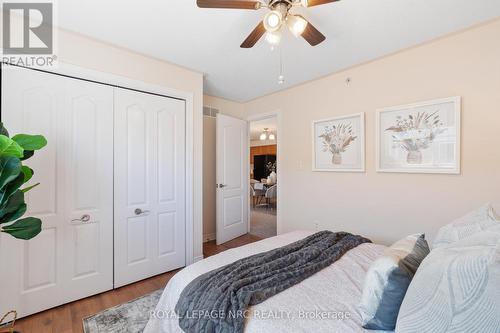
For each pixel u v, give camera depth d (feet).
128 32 6.52
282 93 11.70
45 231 6.16
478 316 2.07
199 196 9.38
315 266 4.39
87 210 6.81
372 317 2.87
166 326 4.30
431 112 7.18
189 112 9.00
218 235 11.75
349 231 9.27
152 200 8.16
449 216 6.92
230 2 4.45
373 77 8.50
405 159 7.73
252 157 32.65
